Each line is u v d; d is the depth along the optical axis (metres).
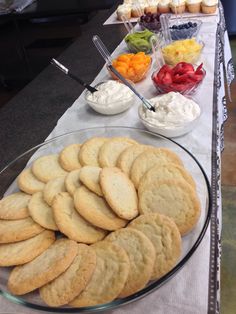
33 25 2.99
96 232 0.62
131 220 0.64
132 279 0.52
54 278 0.54
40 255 0.60
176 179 0.67
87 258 0.56
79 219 0.64
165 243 0.56
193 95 1.17
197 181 0.70
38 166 0.83
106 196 0.65
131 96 1.12
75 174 0.75
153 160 0.75
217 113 1.07
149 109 1.01
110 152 0.82
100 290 0.52
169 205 0.63
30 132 1.13
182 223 0.60
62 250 0.58
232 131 2.12
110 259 0.56
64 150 0.86
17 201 0.74
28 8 2.92
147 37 1.59
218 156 0.91
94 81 1.39
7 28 3.05
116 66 1.31
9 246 0.63
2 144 1.09
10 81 3.43
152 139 0.85
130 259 0.55
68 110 1.21
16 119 1.23
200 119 1.02
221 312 1.17
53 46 3.06
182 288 0.56
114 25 2.07
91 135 0.92
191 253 0.54
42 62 3.20
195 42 1.44
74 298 0.52
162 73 1.16
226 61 2.18
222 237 1.46
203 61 1.42
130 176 0.73
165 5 2.14
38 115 1.23
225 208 1.62
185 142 0.94
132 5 2.18
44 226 0.64
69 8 2.71
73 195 0.68
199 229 0.60
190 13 2.10
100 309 0.49
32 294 0.54
